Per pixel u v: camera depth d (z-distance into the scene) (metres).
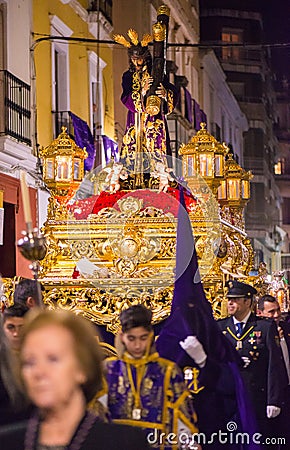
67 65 35.12
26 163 30.22
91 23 38.66
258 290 18.17
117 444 6.39
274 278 25.08
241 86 85.94
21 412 8.18
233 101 74.31
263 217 86.31
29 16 31.11
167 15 18.31
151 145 17.94
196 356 12.18
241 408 12.66
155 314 15.52
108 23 40.25
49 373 6.10
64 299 15.85
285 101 109.44
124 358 9.58
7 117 28.64
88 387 6.34
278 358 14.05
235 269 17.19
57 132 33.38
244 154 86.38
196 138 17.14
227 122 73.06
